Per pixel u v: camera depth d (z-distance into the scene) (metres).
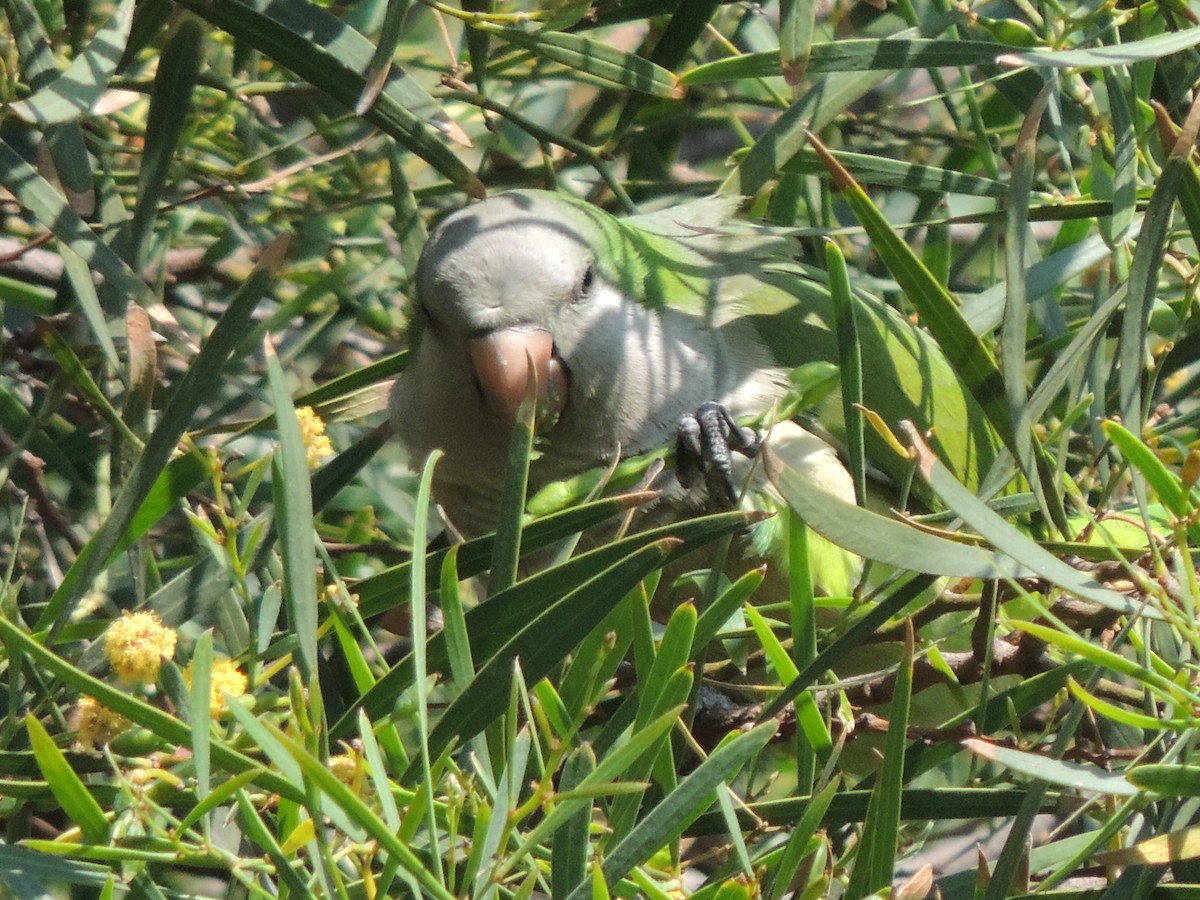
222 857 1.22
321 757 1.30
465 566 1.68
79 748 1.50
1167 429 1.91
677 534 1.42
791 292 2.70
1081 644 1.27
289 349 2.82
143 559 1.89
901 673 1.34
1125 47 1.75
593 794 1.12
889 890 1.34
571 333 2.44
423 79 2.92
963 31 2.36
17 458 2.03
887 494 2.76
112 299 2.09
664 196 3.05
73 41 2.34
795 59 1.85
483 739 1.47
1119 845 1.65
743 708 2.14
